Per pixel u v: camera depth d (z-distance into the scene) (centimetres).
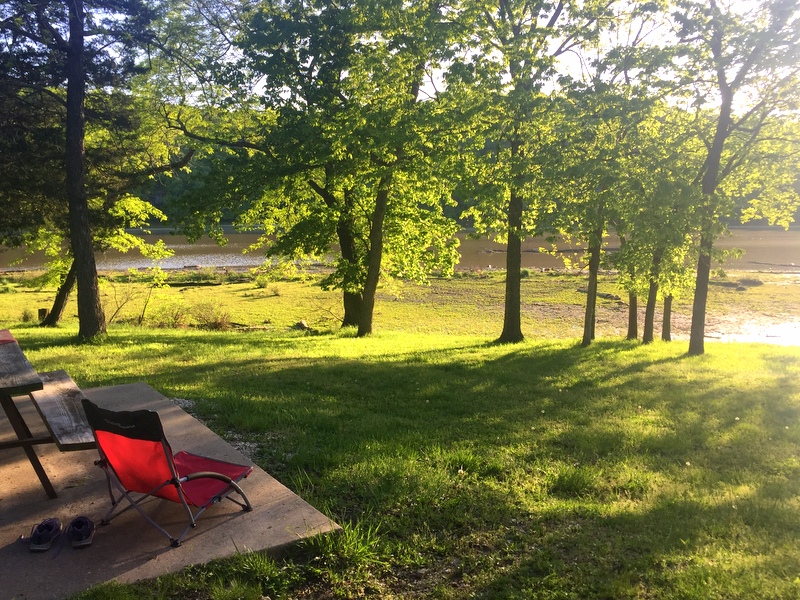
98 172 1614
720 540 399
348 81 1612
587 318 1647
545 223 1455
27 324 2339
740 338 2458
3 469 494
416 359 1288
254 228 2289
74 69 1354
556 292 3675
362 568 357
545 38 1516
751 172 1700
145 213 2219
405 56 1468
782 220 1823
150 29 1485
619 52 1302
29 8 1262
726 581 337
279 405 743
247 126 1912
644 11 1462
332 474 499
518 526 419
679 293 1742
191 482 414
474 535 401
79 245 1425
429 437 639
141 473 378
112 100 1553
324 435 623
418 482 481
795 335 2505
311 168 1694
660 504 465
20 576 339
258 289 3869
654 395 909
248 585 334
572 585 339
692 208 1256
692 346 1426
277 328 2639
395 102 1553
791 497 490
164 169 1723
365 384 948
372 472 502
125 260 5766
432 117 1446
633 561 364
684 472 552
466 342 1766
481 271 4681
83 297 1445
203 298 3500
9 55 1300
